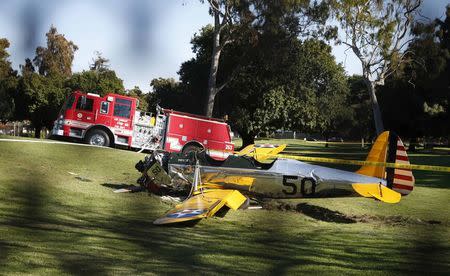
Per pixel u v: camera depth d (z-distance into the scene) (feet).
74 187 35.06
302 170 34.83
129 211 29.71
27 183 34.12
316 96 138.10
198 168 34.91
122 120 68.80
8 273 15.80
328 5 121.08
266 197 35.27
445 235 28.78
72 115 67.87
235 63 130.72
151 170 35.58
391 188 35.40
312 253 23.35
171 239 23.80
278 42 117.70
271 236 26.73
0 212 25.32
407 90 170.30
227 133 71.77
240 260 20.99
